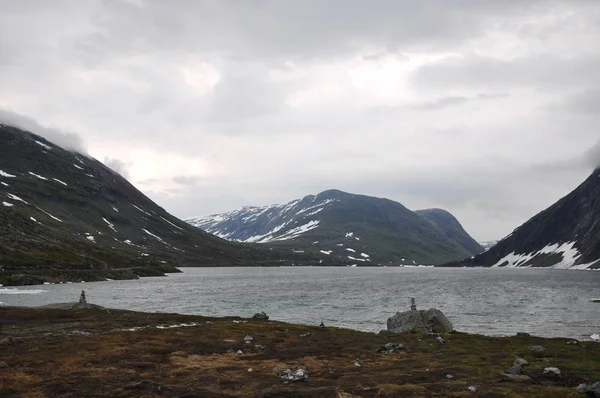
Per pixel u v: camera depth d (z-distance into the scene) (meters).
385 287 168.50
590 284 171.75
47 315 66.25
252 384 28.48
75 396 24.84
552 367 30.38
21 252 197.12
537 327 71.31
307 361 36.91
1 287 151.62
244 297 127.94
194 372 32.03
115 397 24.80
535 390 25.00
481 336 53.44
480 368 32.72
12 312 68.25
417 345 46.03
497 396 24.05
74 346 41.19
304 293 141.88
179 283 192.38
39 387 26.67
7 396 24.73
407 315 60.28
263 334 52.56
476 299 118.00
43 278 175.25
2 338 44.94
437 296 128.88
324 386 27.55
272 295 134.38
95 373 30.81
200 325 58.91
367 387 27.03
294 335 52.91
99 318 64.00
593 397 23.22
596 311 89.31
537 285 169.88
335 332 56.84
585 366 32.91
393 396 24.58
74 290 143.12
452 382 27.77
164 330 53.16
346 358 38.56
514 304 104.44
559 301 109.50
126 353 38.34
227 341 46.16
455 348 43.88
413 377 29.95
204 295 134.00
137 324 58.44
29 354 37.16
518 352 40.09
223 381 29.08
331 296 131.00
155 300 118.50
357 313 91.81
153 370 32.50
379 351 42.00
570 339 50.50
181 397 24.95
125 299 120.00
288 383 28.69
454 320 80.69
